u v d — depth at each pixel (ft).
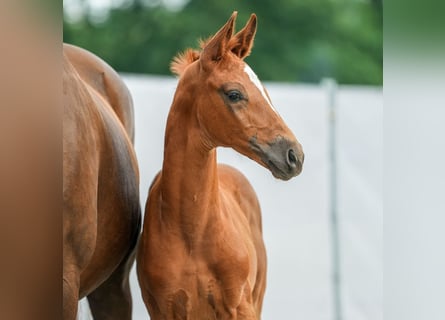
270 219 43.27
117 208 23.22
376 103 44.21
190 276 23.20
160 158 40.52
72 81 19.90
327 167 43.83
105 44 87.04
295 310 43.86
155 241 23.38
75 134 19.27
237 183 29.43
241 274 23.52
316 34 88.43
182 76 23.24
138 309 39.78
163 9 88.28
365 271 44.29
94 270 23.27
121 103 28.14
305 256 43.86
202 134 22.62
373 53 89.76
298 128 43.45
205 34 85.25
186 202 22.89
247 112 21.71
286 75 86.89
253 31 22.71
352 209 44.21
